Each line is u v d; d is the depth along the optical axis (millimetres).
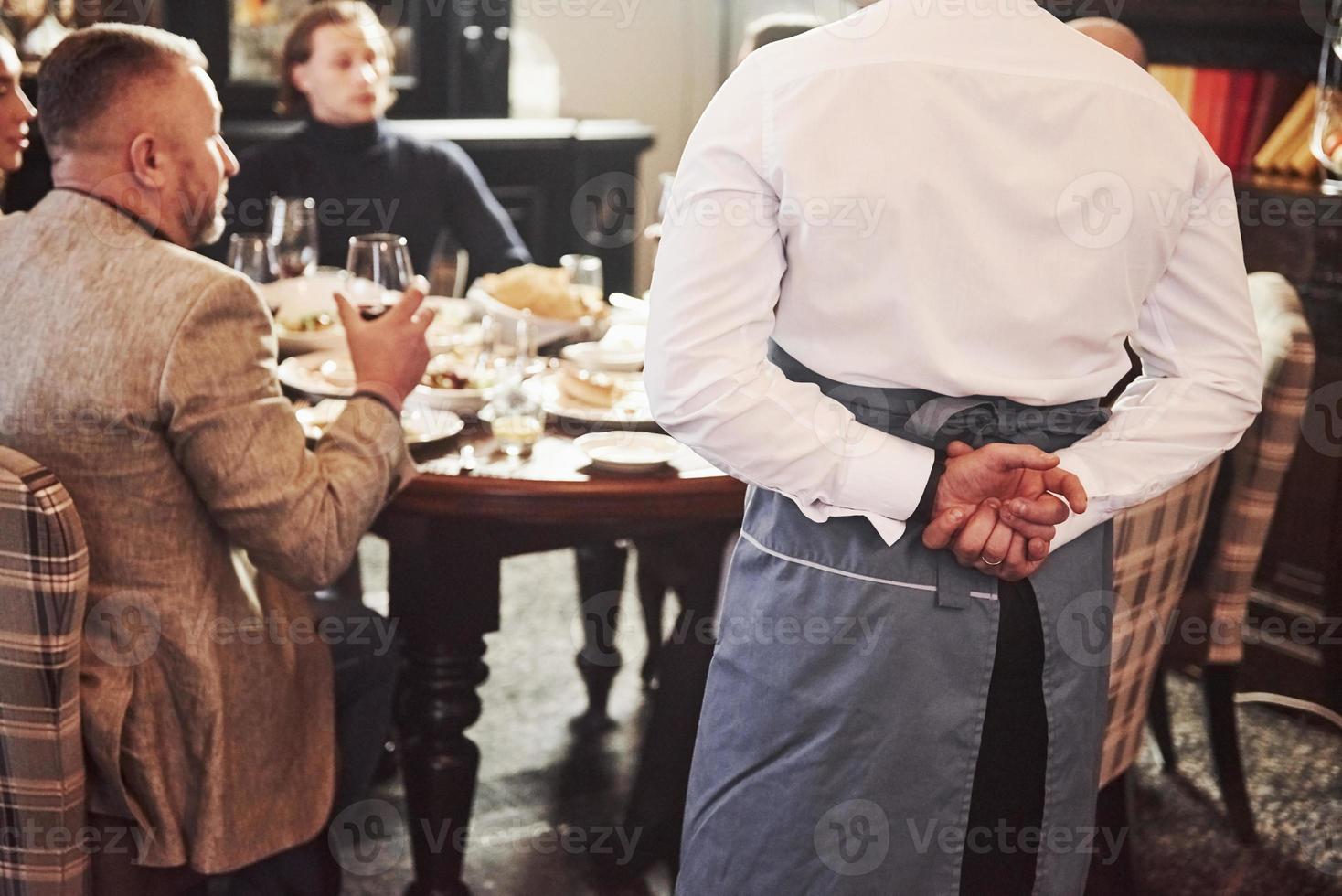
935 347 1122
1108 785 2004
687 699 2199
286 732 1701
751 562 1245
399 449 1753
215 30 3709
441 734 1974
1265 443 2252
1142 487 1219
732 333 1108
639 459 1903
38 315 1521
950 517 1133
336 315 2471
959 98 1089
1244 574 2340
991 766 1230
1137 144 1133
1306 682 2975
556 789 2539
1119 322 1174
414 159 3227
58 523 1377
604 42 5168
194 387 1498
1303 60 3240
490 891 2209
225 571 1624
